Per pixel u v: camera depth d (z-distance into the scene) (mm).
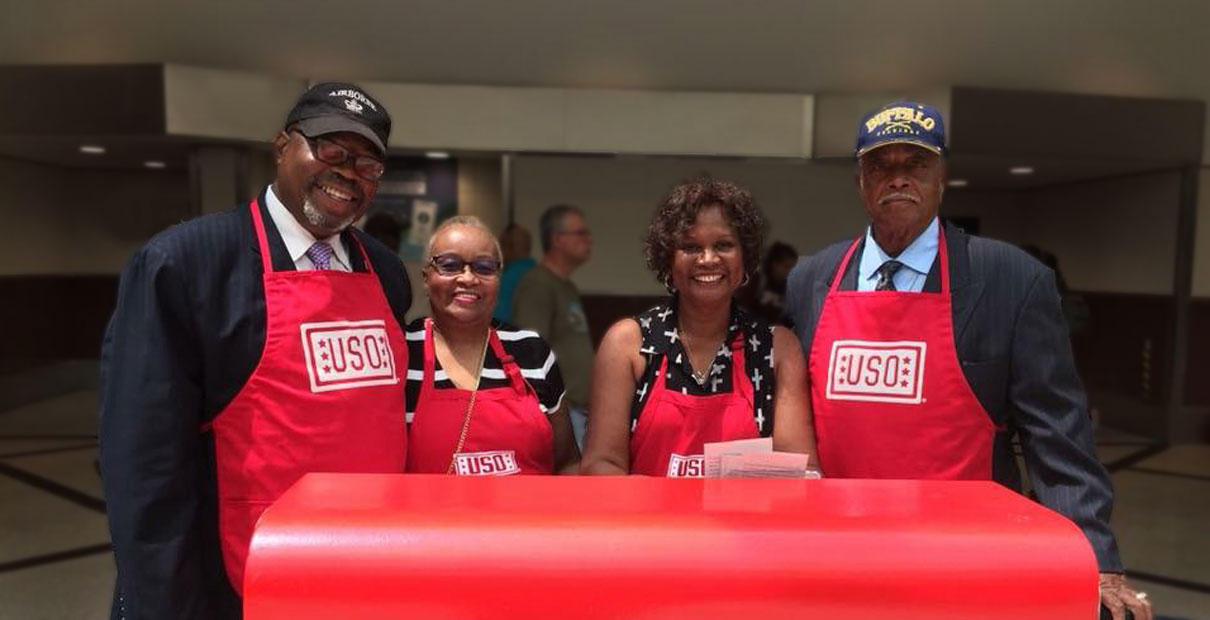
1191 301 6641
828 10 6477
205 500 1442
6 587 3449
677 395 1617
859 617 971
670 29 6504
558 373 1932
